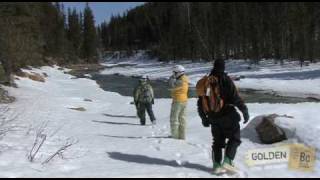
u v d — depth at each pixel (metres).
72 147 9.98
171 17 115.44
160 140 10.85
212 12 85.94
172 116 11.16
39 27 68.75
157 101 21.16
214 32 81.50
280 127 9.72
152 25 139.75
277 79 39.09
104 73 64.12
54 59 78.81
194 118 13.80
